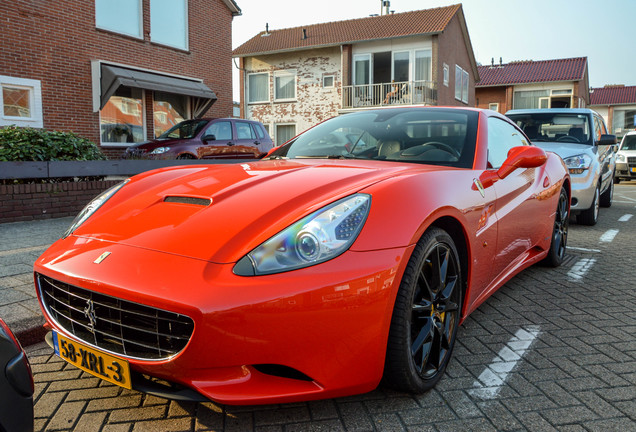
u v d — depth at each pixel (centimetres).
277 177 220
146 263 171
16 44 1015
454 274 222
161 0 1323
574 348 254
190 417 190
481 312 309
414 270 187
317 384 171
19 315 272
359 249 174
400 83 2164
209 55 1473
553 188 372
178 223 189
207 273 162
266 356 160
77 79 1130
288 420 187
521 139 371
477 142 276
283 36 2520
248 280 160
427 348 204
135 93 1282
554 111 733
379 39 2125
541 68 3231
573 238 570
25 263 385
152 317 164
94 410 195
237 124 1128
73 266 182
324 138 310
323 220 176
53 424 185
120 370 176
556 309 314
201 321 154
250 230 175
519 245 314
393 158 271
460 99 2530
